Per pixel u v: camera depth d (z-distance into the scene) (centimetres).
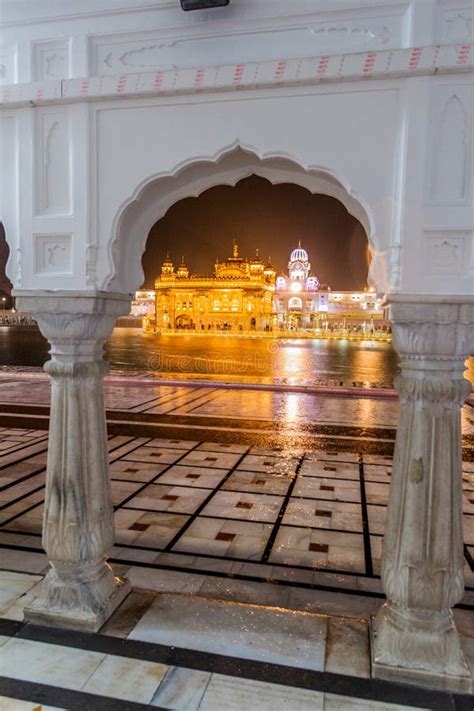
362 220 226
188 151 210
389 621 212
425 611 205
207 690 195
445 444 200
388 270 200
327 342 3822
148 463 493
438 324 193
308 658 213
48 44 220
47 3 217
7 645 218
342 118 196
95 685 196
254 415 746
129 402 847
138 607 247
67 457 230
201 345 3081
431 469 201
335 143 198
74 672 203
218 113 206
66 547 231
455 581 203
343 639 225
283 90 199
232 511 378
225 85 199
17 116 227
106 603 238
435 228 192
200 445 564
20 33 222
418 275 195
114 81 208
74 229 223
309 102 198
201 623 235
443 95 188
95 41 215
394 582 207
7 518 355
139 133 214
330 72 191
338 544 328
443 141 190
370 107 194
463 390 198
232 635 227
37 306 225
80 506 231
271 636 226
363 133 195
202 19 203
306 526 354
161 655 213
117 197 219
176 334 4806
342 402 884
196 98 207
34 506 378
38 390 957
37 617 232
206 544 324
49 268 229
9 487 417
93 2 211
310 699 191
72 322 222
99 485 238
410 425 204
